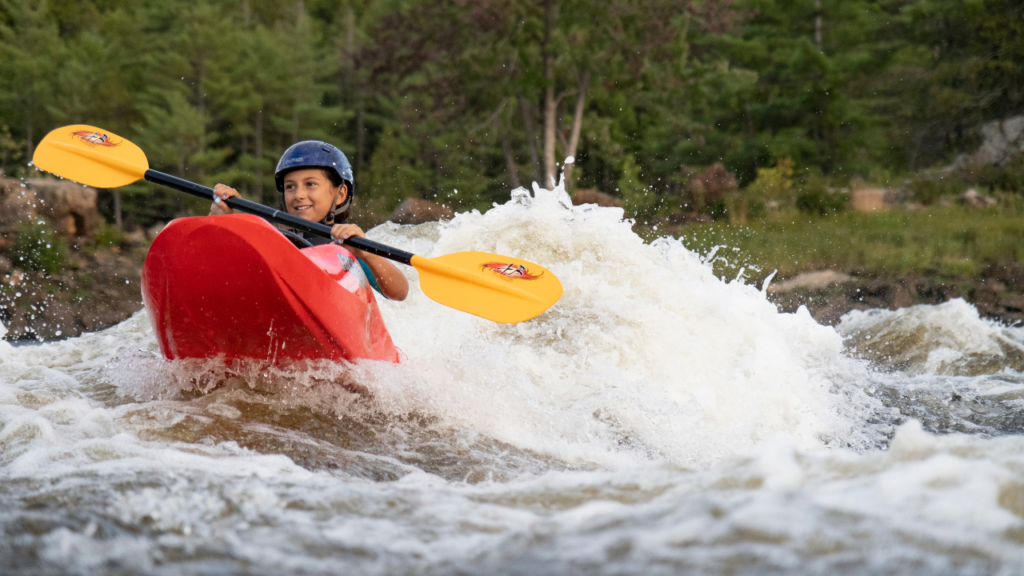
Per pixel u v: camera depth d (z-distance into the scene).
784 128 60.03
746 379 9.25
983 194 46.72
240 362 7.40
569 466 6.37
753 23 63.44
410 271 12.56
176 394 7.41
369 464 5.86
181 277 6.79
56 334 25.28
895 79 55.81
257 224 6.67
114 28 69.19
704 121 63.25
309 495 4.46
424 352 9.33
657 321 10.16
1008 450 4.34
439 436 6.82
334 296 7.32
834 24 60.19
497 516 4.22
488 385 8.07
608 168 65.50
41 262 29.98
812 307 26.56
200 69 67.12
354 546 3.72
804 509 3.58
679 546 3.31
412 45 53.72
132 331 12.00
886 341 13.84
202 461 5.37
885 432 8.78
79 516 3.96
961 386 11.23
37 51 61.72
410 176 69.81
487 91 53.50
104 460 5.25
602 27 52.56
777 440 4.68
